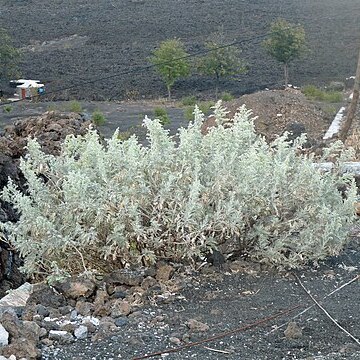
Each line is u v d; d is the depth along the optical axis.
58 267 5.07
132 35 50.62
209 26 51.91
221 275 5.13
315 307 4.57
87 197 5.02
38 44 49.25
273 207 5.25
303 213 5.29
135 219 4.99
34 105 32.25
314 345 4.03
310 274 5.20
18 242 5.05
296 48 35.50
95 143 5.44
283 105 22.42
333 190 5.70
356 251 5.76
